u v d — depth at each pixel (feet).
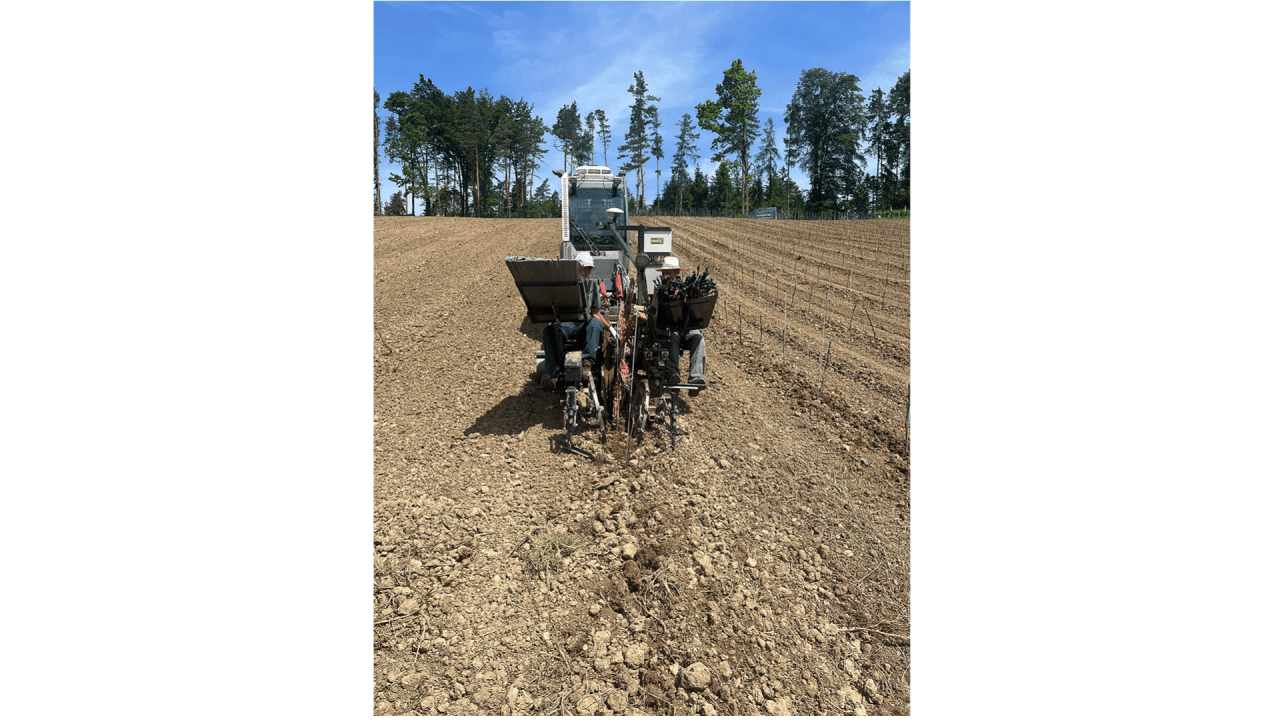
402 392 24.76
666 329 21.22
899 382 26.53
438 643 11.32
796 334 34.91
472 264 59.57
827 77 196.44
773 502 16.70
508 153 242.99
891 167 204.85
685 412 22.45
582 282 18.57
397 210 237.86
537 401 23.59
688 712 10.16
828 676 11.25
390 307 39.78
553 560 13.61
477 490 16.63
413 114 199.11
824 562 14.39
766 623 12.33
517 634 11.62
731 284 51.13
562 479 17.29
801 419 22.74
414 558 13.58
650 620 12.12
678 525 15.14
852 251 68.90
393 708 9.96
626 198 32.07
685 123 264.31
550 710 10.03
